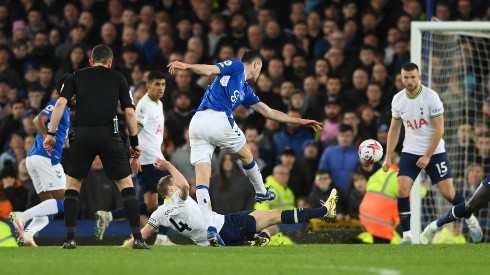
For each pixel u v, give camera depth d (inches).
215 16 1786.4
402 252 986.7
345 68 1678.2
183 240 1325.0
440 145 1204.5
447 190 1209.4
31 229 1210.0
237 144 1086.4
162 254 916.0
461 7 1776.6
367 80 1635.1
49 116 1178.6
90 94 956.6
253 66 1112.8
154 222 1128.8
